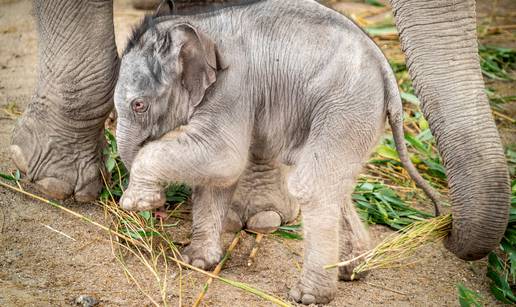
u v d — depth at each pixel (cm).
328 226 442
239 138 449
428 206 586
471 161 421
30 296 444
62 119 521
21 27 846
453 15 424
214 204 485
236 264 497
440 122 425
